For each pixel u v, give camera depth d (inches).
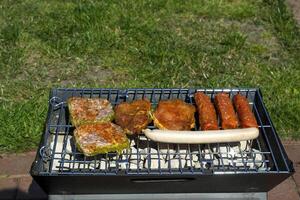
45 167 29.3
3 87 49.2
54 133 32.5
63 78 51.4
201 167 28.5
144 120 30.4
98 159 30.0
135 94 34.2
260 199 29.1
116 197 28.7
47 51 54.9
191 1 66.9
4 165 41.4
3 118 44.6
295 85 50.6
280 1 66.8
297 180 40.8
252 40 59.1
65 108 33.3
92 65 53.6
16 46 55.7
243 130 28.7
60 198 28.5
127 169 27.7
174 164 30.5
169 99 33.9
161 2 65.5
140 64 53.4
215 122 30.4
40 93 48.4
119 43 56.6
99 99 32.5
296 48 57.4
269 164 30.0
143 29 59.2
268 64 54.2
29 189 39.2
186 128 30.4
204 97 32.4
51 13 62.6
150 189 28.2
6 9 63.4
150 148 31.2
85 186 27.5
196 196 28.8
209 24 62.0
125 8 63.8
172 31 59.7
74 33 58.2
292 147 44.2
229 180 27.3
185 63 53.1
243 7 66.2
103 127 29.9
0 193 38.9
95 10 62.0
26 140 43.3
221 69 52.6
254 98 34.2
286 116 46.6
